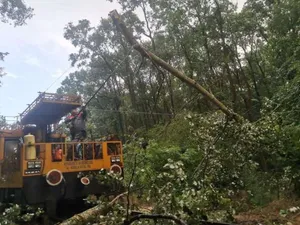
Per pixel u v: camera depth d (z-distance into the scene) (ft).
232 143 25.53
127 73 96.53
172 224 12.60
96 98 111.55
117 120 102.89
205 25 64.75
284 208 24.80
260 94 70.69
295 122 31.86
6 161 24.12
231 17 64.85
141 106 101.09
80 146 25.30
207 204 14.28
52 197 22.58
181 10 64.49
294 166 30.94
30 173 22.03
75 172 24.08
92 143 25.70
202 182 15.81
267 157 34.58
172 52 73.61
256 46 72.90
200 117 26.27
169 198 12.99
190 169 32.96
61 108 27.27
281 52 44.68
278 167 33.42
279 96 34.65
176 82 75.46
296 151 30.45
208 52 65.46
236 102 66.18
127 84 104.42
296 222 21.17
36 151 23.81
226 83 71.67
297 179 28.99
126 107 102.89
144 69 92.43
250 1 70.08
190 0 63.77
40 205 22.20
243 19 64.75
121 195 14.65
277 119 28.78
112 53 104.32
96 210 14.51
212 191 14.96
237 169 24.85
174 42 69.92
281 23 45.78
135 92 104.99
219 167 22.62
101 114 104.32
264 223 21.03
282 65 40.78
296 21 43.93
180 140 43.57
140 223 13.12
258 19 68.03
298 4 42.98
